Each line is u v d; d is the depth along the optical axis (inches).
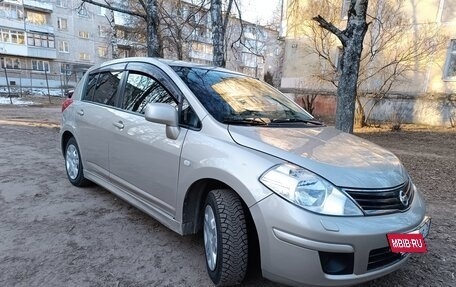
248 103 122.1
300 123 122.0
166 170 109.7
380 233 78.0
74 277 97.1
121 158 132.6
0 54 1529.3
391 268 84.9
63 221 133.7
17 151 259.3
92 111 153.9
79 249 112.9
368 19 580.7
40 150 267.6
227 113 109.4
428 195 193.9
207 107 108.0
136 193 126.9
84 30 1787.6
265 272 82.7
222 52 355.3
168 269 103.8
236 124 104.2
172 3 491.2
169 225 110.9
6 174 193.9
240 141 93.7
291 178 80.2
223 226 90.1
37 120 494.0
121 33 1043.9
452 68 563.8
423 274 108.7
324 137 107.3
